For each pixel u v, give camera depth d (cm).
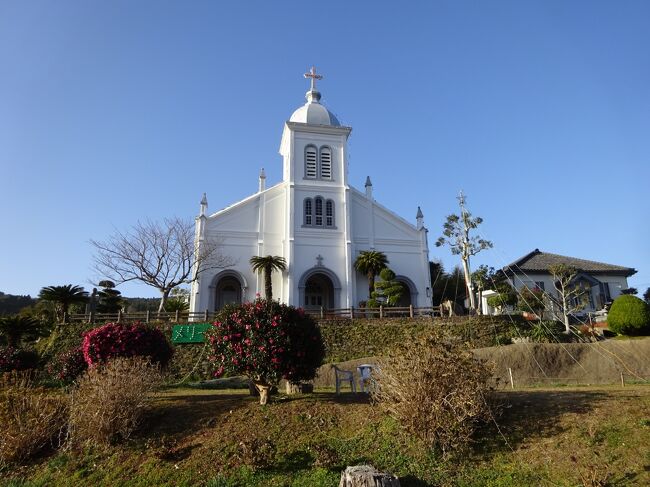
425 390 921
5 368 1856
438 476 852
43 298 3291
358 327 2892
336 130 3984
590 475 765
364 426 1020
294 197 3762
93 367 1216
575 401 1038
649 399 1007
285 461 925
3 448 1041
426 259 3881
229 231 3641
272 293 3525
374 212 3931
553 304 3372
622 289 3781
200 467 934
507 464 866
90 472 980
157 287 3478
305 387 1362
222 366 1165
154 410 1190
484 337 2762
